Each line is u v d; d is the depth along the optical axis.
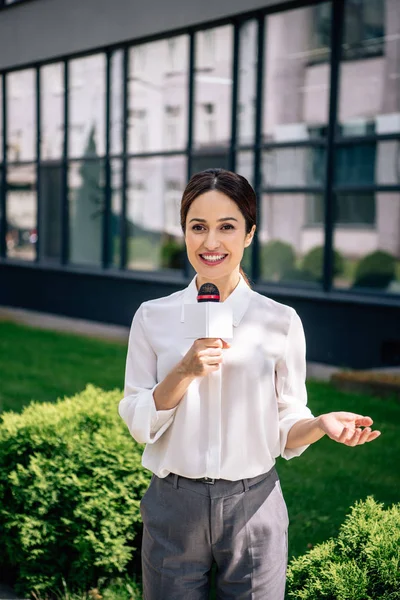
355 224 9.27
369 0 8.99
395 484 4.91
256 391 2.11
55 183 13.79
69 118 13.30
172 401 2.04
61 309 13.58
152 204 11.84
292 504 4.50
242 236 2.10
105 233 12.61
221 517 2.10
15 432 3.83
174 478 2.13
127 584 3.53
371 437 2.00
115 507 3.53
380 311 8.83
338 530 4.09
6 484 3.71
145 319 2.20
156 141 11.71
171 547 2.14
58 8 13.02
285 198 10.00
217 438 2.08
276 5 9.70
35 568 3.64
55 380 8.20
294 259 9.95
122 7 11.79
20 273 14.48
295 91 9.82
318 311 9.52
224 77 10.59
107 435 3.78
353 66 9.20
